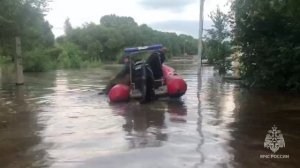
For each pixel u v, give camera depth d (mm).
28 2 19422
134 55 13734
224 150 6965
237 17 16750
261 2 15258
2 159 6730
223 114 10422
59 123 9633
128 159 6535
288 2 12734
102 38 64750
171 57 72062
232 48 19750
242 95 14312
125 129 8797
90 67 44250
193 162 6316
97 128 8969
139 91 13469
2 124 9688
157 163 6289
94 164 6332
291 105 11750
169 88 13352
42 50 36656
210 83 19219
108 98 14078
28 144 7672
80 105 12555
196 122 9422
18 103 13305
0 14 18125
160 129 8703
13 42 20484
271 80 15867
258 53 16078
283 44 14969
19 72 20547
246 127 8773
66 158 6695
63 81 22484
